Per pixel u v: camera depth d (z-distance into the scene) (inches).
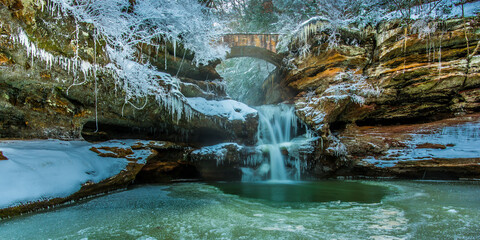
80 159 197.8
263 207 171.3
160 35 324.2
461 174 278.1
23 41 163.0
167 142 303.0
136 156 253.6
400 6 372.5
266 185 285.1
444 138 304.5
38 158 166.2
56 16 180.4
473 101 321.7
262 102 676.1
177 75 364.8
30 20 163.5
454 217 135.7
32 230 116.7
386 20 377.4
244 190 248.5
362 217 141.3
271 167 344.2
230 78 787.4
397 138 331.9
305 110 375.2
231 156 321.7
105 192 212.5
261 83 717.3
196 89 352.8
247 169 332.2
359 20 399.5
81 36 201.0
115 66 235.3
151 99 270.2
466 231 112.6
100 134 264.7
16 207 134.9
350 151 340.8
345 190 243.9
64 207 159.9
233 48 462.3
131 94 249.0
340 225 126.0
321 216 145.1
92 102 229.6
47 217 137.3
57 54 185.9
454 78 327.0
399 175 309.9
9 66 165.0
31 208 143.0
